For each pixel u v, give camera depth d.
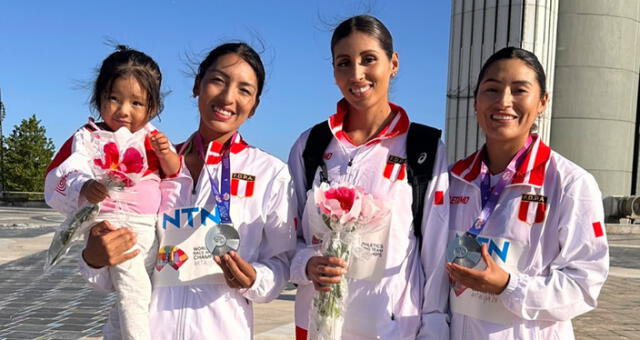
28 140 51.09
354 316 2.79
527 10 13.59
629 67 23.19
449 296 2.87
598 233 2.57
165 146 2.76
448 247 2.69
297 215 3.01
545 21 13.80
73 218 2.64
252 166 2.90
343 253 2.68
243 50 2.89
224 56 2.86
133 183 2.68
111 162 2.63
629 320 7.23
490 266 2.53
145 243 2.74
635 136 24.25
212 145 2.89
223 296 2.69
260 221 2.83
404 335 2.75
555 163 2.74
